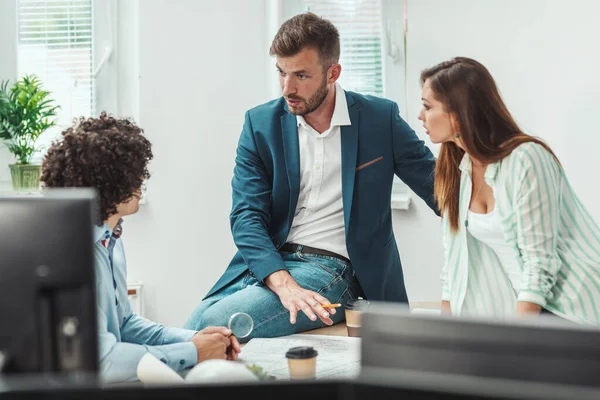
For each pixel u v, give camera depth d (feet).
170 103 11.25
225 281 8.87
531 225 6.73
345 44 11.36
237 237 8.70
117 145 5.51
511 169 6.88
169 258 11.29
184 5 11.24
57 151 5.53
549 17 10.52
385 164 9.04
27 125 10.72
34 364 3.21
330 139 9.00
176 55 11.25
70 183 5.45
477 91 6.93
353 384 2.56
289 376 5.48
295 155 8.94
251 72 11.39
